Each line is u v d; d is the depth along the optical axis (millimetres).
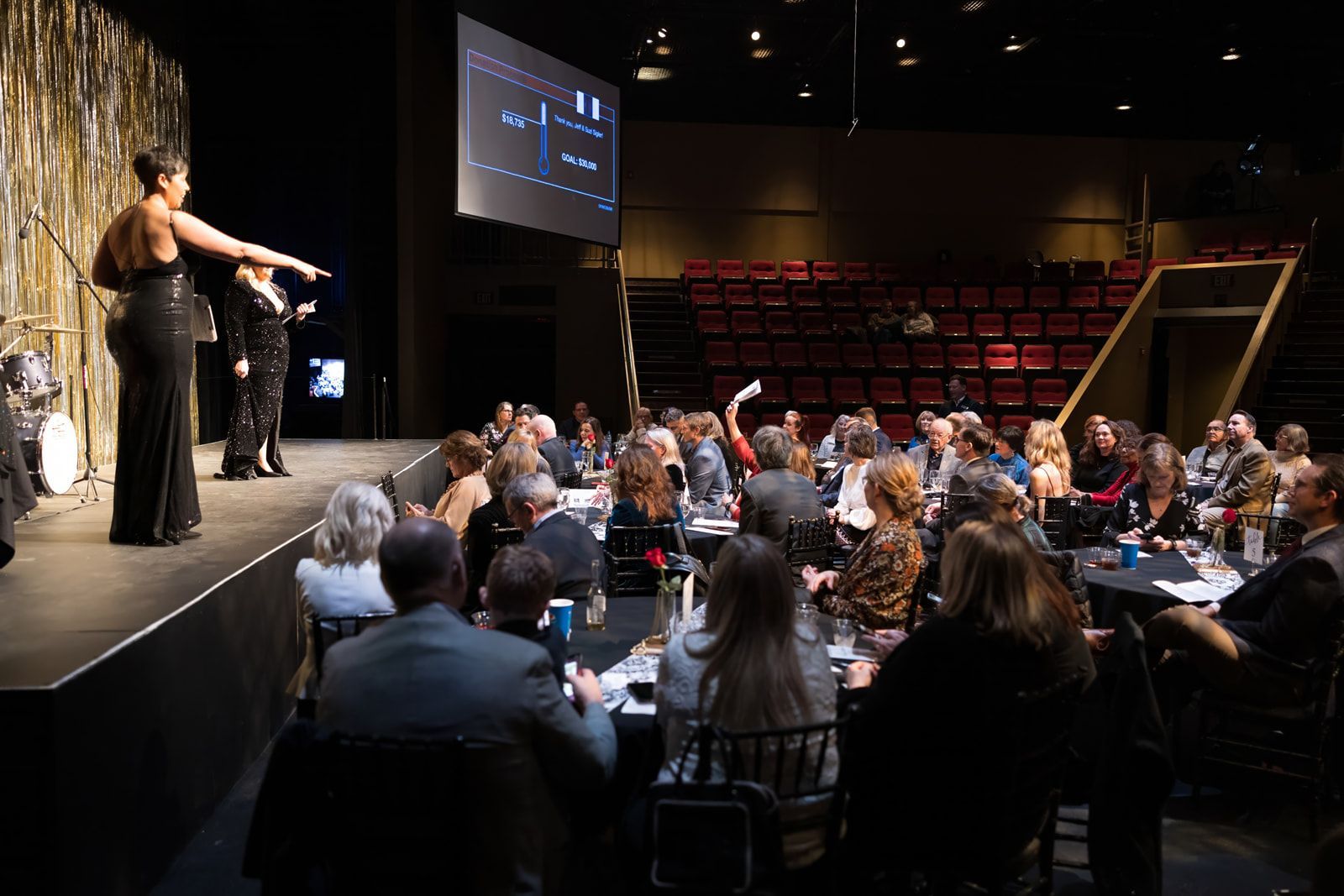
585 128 13445
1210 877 3055
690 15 14273
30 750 2252
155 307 4121
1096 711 3189
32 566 3676
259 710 3803
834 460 9055
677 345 15297
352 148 12266
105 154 7918
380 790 1882
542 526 3916
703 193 17844
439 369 13812
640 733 2426
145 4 8672
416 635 2041
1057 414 13430
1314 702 3434
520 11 13367
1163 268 14273
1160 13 13797
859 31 14648
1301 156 17672
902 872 2469
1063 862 2939
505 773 1966
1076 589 3865
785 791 2125
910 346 14719
